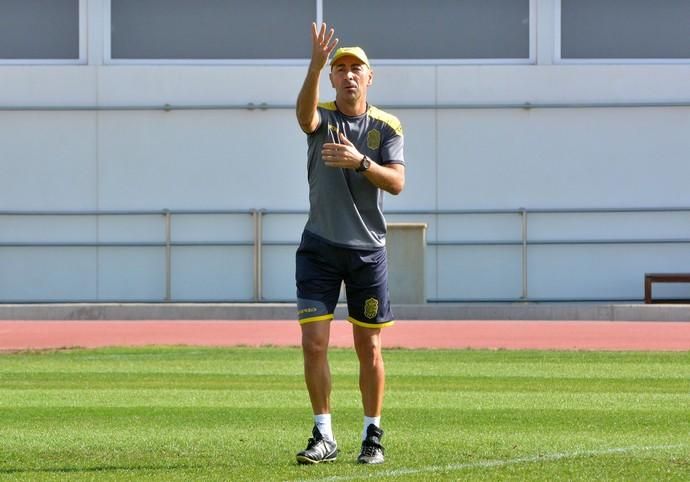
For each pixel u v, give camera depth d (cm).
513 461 2377
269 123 7906
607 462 2370
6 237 7906
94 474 2250
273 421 3047
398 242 7044
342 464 2344
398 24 7881
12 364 4491
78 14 7900
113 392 3669
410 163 7869
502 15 7888
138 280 7944
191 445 2633
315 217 2372
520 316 6850
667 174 7875
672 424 2978
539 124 7875
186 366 4403
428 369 4284
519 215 7894
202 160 7906
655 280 7562
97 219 7919
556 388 3750
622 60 7888
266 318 6969
